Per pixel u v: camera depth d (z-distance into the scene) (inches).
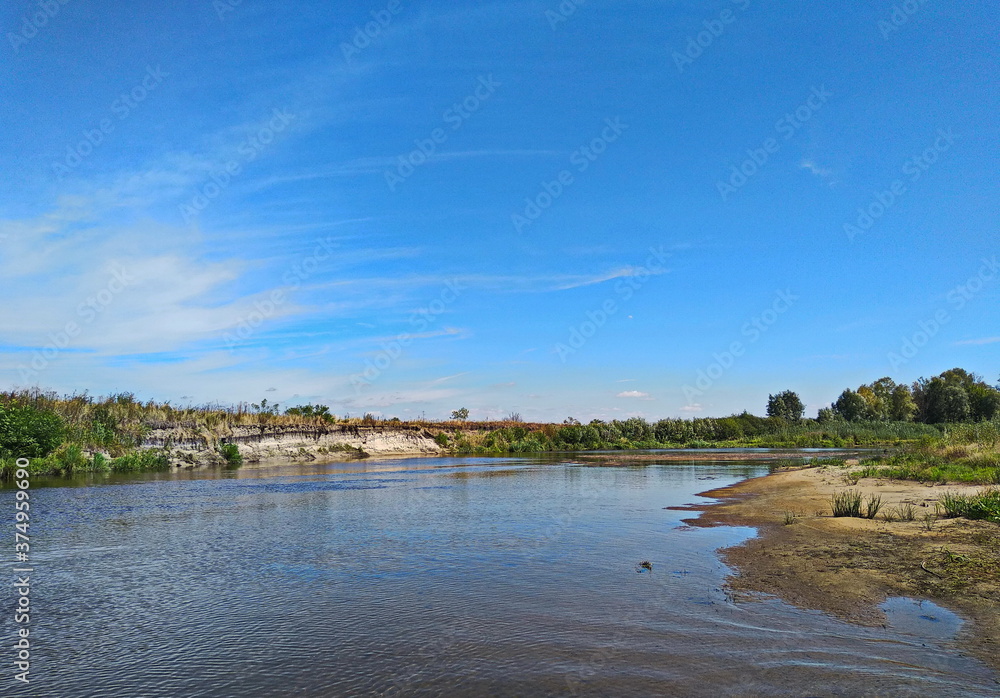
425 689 301.4
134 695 302.4
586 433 3828.7
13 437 1457.9
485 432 3609.7
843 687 288.4
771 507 874.8
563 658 336.2
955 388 3599.9
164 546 656.4
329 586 492.7
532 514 873.5
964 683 288.5
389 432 3038.9
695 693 287.3
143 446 1881.2
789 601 424.5
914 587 437.4
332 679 316.5
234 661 343.3
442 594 465.1
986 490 791.7
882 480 1091.3
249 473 1729.8
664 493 1145.4
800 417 5009.8
